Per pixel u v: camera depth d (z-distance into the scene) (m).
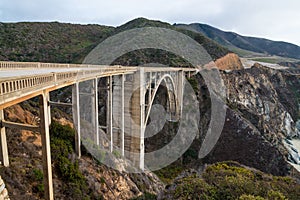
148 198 20.28
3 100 8.07
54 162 16.23
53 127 18.98
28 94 9.98
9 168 13.70
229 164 17.75
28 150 16.36
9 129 17.02
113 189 18.61
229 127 42.50
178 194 11.98
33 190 13.48
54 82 12.79
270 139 47.66
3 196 7.98
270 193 10.88
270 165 36.31
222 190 11.66
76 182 16.05
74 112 18.16
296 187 12.37
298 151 48.28
